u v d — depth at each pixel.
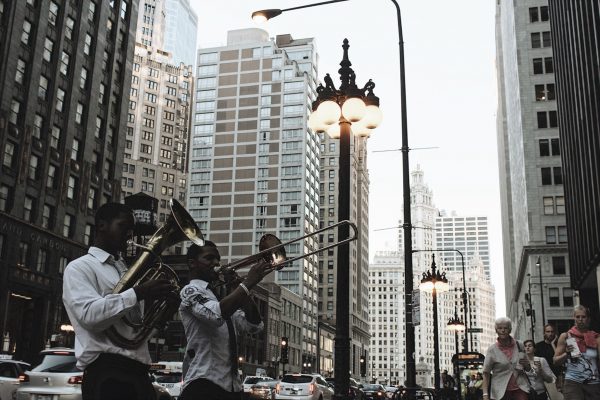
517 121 95.50
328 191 160.50
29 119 47.66
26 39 48.53
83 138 54.72
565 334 9.46
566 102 39.72
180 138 175.75
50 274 48.69
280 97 132.25
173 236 4.34
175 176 151.88
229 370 5.24
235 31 144.62
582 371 9.15
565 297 81.12
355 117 11.15
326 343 133.50
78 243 52.56
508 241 147.75
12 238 44.72
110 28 60.66
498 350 9.53
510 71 107.38
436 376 23.53
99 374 4.00
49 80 50.81
